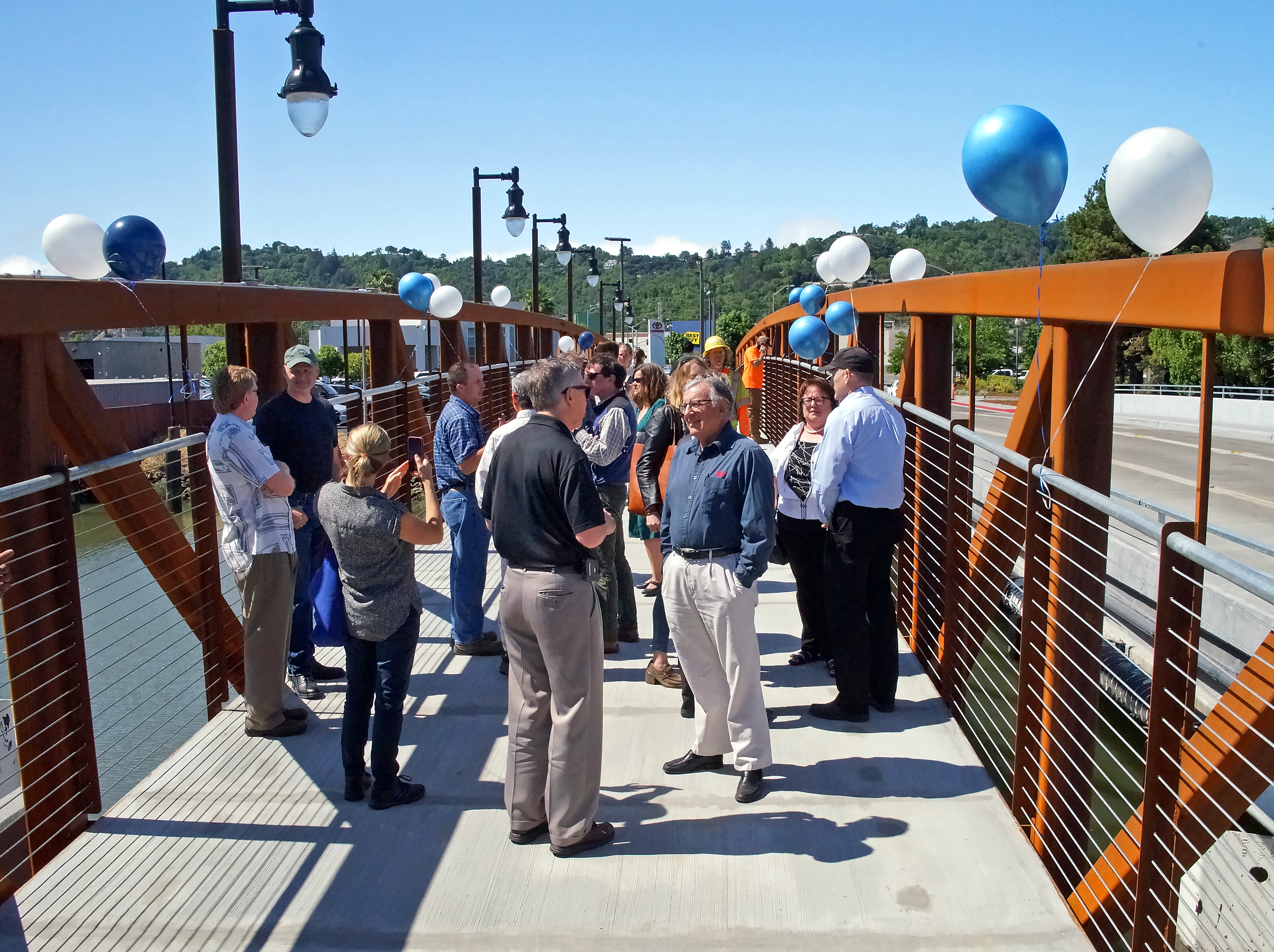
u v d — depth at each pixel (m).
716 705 4.15
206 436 4.75
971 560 4.99
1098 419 3.68
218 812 3.90
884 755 4.37
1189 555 2.38
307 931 3.12
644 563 8.22
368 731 4.54
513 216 16.62
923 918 3.16
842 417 4.50
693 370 5.31
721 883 3.37
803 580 5.45
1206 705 7.46
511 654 3.59
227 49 5.96
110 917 3.20
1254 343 33.16
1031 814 3.99
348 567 3.78
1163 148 2.60
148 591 13.53
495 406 12.54
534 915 3.19
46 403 3.68
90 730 3.82
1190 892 5.23
